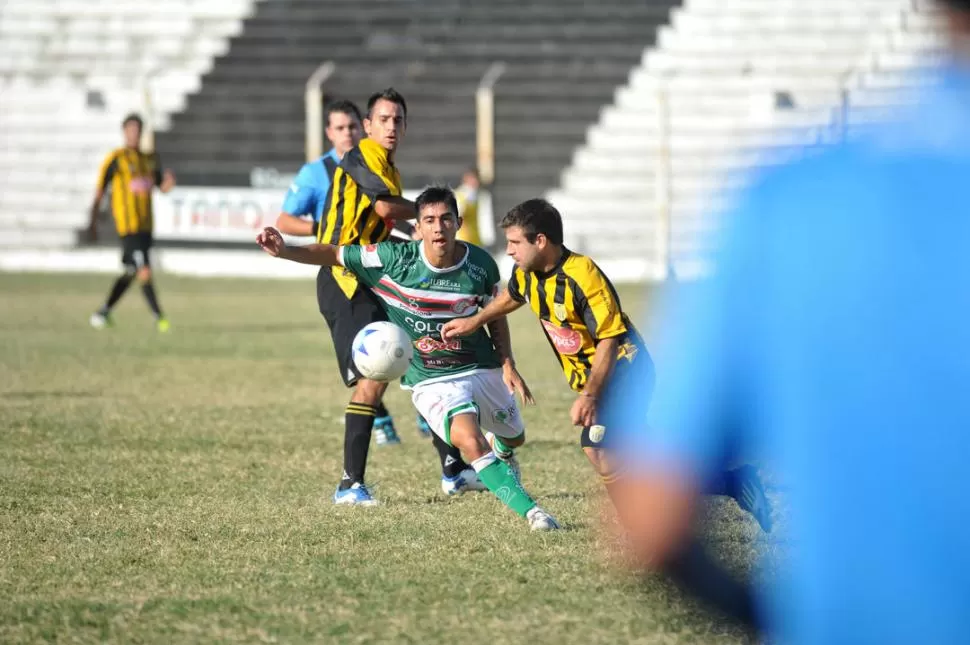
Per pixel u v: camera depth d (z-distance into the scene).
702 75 97.56
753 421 5.56
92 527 20.11
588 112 97.56
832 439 5.50
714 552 7.35
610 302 17.95
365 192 23.72
